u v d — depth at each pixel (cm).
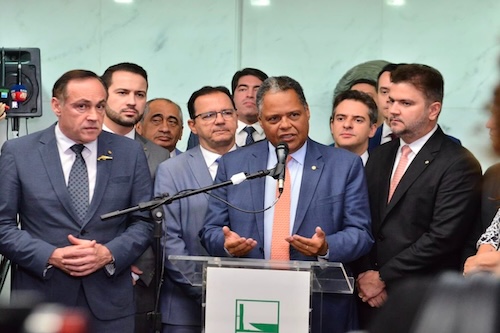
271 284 381
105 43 755
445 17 741
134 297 470
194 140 623
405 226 474
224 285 384
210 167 499
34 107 631
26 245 435
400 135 482
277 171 412
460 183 467
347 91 573
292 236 411
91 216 446
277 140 449
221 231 446
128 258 446
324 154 461
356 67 702
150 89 756
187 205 481
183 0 756
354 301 464
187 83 755
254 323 382
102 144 461
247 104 630
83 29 755
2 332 115
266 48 755
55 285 439
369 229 454
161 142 611
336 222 448
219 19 756
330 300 443
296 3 753
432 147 479
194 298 463
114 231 453
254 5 756
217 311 384
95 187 451
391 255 475
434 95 478
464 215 464
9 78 630
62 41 754
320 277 391
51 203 445
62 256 431
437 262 464
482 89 736
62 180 448
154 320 437
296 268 382
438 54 742
